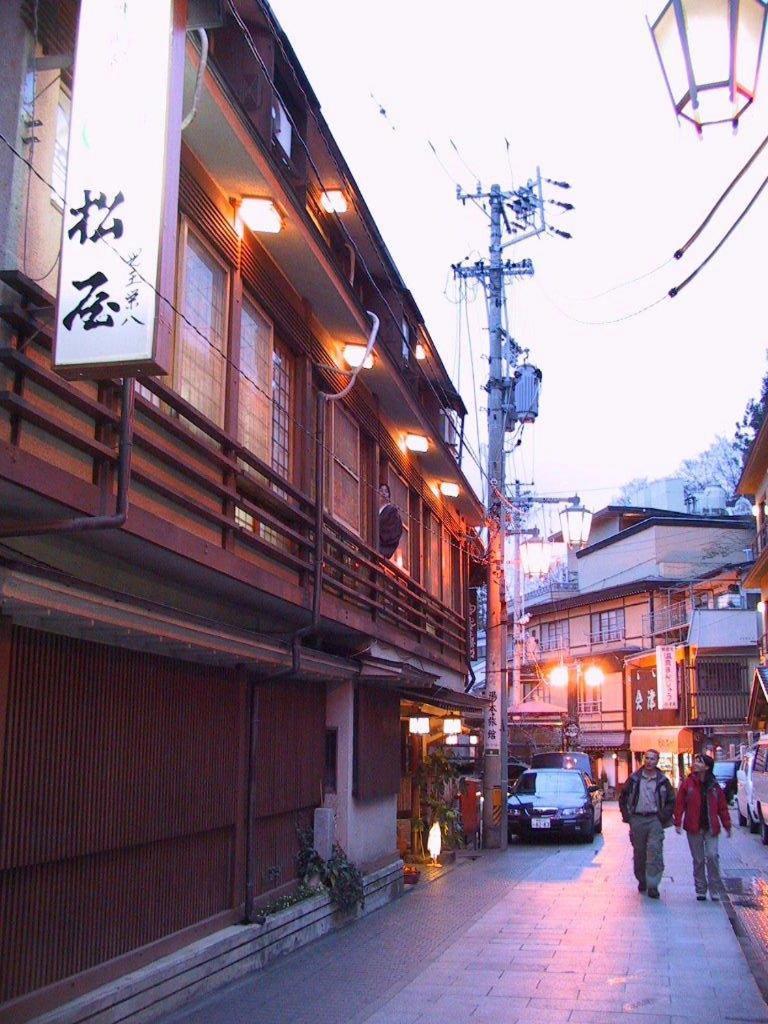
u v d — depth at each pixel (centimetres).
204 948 812
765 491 3472
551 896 1386
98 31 604
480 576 2542
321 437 1088
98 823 682
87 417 666
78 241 579
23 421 592
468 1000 805
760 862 1827
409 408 1515
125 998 691
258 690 973
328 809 1148
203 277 889
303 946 1017
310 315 1179
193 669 847
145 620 654
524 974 897
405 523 1692
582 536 2308
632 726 4825
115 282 571
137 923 744
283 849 1064
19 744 600
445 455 1755
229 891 906
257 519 988
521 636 4641
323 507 1126
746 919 1175
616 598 5109
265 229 969
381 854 1380
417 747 1986
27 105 623
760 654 3812
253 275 999
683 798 1357
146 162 582
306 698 1148
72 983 650
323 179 1238
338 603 1175
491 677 2234
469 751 3106
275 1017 751
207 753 865
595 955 977
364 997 813
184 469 788
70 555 711
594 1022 739
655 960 951
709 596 4662
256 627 1084
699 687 4253
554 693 5500
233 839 918
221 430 860
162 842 790
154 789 765
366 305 1507
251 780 948
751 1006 781
